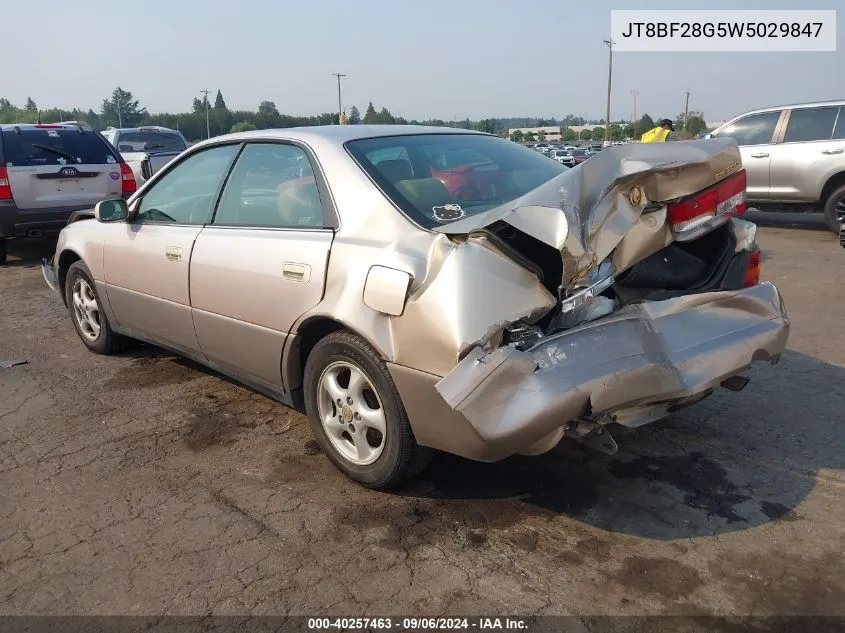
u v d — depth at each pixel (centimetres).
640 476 328
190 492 329
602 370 264
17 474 351
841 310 586
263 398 439
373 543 286
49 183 884
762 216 1211
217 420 409
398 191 313
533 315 263
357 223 311
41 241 1117
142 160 1203
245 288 352
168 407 429
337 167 329
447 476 334
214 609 251
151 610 252
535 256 272
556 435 262
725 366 296
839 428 370
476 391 256
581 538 284
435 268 271
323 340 319
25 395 454
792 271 747
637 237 275
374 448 320
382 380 293
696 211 287
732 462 338
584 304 275
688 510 300
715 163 280
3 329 609
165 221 429
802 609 241
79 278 519
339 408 324
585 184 258
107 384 470
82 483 341
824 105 966
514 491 320
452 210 309
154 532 298
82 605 255
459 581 261
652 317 288
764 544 276
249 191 374
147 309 439
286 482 337
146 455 368
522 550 278
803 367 457
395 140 359
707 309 305
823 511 296
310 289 317
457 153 368
